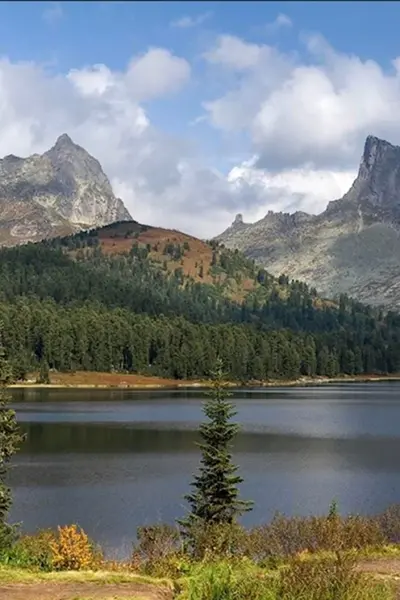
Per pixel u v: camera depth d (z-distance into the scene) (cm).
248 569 1686
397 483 5228
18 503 4450
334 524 2400
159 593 1451
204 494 3438
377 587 1291
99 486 5022
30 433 8344
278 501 4559
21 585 1489
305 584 1238
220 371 3678
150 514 4166
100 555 2386
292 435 8431
